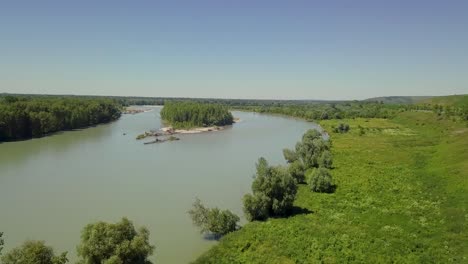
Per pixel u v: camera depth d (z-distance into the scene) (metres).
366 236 52.69
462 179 76.81
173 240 56.31
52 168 101.75
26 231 59.84
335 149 126.19
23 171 97.81
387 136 158.38
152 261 49.50
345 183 81.69
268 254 47.75
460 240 50.69
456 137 134.88
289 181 63.16
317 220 59.75
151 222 63.50
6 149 129.25
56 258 38.78
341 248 49.00
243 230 55.81
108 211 68.69
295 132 193.62
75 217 65.81
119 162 111.75
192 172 99.19
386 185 80.06
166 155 124.44
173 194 79.12
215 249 50.00
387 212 63.31
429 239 51.97
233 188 84.00
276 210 61.94
